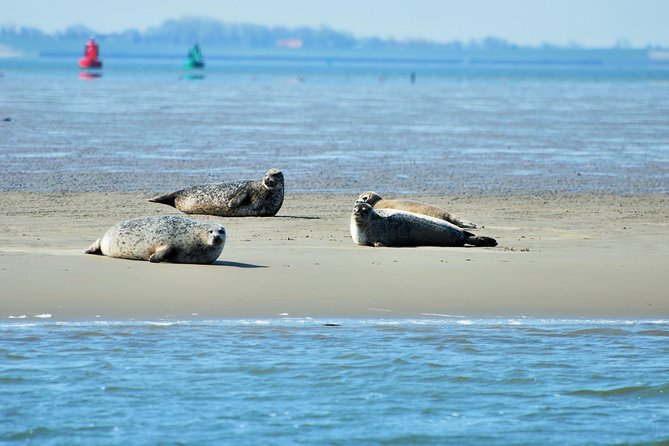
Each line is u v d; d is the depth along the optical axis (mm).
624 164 128875
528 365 41875
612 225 76000
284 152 137625
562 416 37000
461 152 142250
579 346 44344
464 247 64688
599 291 52812
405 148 147000
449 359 42312
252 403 37531
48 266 54531
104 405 37000
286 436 34781
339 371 40781
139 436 34500
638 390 39500
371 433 35219
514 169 120875
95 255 57906
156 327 45406
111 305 48219
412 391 38938
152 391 38344
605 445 34688
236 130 176375
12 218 74125
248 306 48781
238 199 77938
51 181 100062
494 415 37000
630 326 47250
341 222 75688
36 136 153250
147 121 194125
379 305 49594
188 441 34250
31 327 44844
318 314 47938
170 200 79938
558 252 62312
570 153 143000
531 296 51719
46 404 36938
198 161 123750
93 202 85375
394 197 93812
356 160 128625
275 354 42375
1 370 39875
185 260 56469
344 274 55000
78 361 41062
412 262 58281
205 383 39219
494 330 46281
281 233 69500
